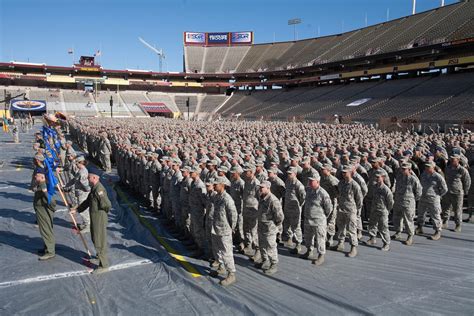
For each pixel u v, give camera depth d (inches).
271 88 3757.4
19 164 905.5
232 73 3681.1
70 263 338.6
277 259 328.5
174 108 3543.3
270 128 1406.3
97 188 320.5
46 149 571.5
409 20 2701.8
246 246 379.6
